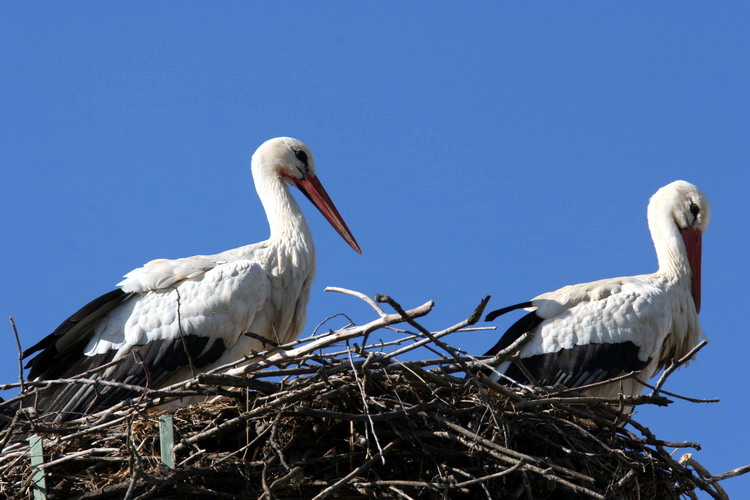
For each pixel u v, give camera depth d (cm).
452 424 1136
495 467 1137
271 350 1170
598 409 1224
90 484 1136
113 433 1152
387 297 993
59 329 1403
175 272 1450
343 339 1109
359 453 1143
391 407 1162
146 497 1109
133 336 1404
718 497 1212
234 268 1459
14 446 1177
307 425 1152
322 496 1074
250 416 1121
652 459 1192
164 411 1167
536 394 1196
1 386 1152
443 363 1172
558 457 1184
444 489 1097
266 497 1093
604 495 1121
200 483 1126
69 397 1373
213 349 1420
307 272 1539
